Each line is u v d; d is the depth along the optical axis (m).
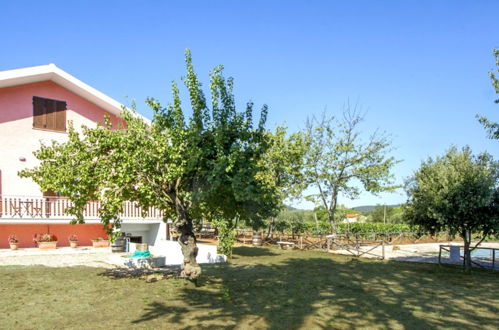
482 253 23.16
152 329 6.82
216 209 10.84
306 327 7.14
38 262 14.41
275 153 23.72
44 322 7.16
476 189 13.36
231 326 7.06
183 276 11.09
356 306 8.77
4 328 6.82
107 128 10.52
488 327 7.37
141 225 21.14
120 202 9.79
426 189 14.38
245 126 9.85
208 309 8.18
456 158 14.34
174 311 7.98
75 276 11.77
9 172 17.81
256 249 21.98
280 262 16.42
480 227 13.96
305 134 25.52
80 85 19.14
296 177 25.31
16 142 18.08
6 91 18.03
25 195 17.28
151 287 10.31
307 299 9.36
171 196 10.29
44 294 9.32
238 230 30.84
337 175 24.73
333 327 7.18
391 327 7.26
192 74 9.77
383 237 28.25
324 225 31.97
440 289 10.91
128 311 7.93
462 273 13.91
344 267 15.15
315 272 13.72
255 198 8.81
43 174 9.87
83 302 8.61
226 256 16.66
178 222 10.34
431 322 7.62
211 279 11.80
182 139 9.69
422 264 16.42
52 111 19.17
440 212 13.88
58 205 18.05
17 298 8.90
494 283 11.94
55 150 10.20
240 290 10.21
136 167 9.54
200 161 9.55
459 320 7.80
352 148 24.30
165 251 18.38
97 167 9.94
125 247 18.39
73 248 18.14
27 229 17.98
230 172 9.18
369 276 13.04
